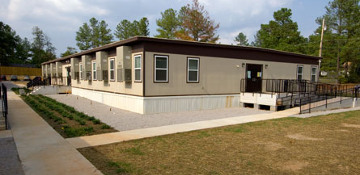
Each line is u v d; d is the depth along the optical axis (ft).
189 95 40.50
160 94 37.63
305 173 14.82
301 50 113.19
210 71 42.86
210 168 15.42
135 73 38.45
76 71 65.21
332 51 102.22
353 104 51.39
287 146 20.38
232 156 17.75
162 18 124.06
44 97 56.65
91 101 53.26
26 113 34.86
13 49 228.84
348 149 19.70
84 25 194.49
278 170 15.23
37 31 261.44
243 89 47.42
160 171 14.82
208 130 26.03
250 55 47.98
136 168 15.24
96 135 23.38
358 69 108.78
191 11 107.65
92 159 16.76
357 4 100.89
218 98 44.09
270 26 123.24
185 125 28.58
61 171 14.53
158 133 24.45
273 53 51.52
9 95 61.98
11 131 24.47
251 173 14.71
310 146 20.47
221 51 43.98
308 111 40.70
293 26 118.83
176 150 19.03
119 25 164.55
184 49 39.58
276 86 52.13
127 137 22.75
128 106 40.55
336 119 33.65
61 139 21.70
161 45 37.29
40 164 15.66
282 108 43.47
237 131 25.64
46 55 231.09
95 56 54.29
